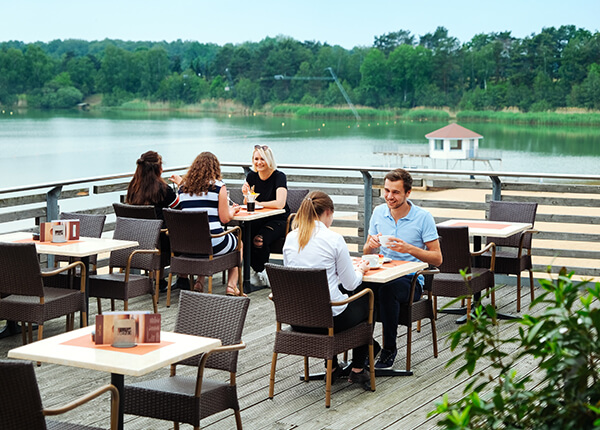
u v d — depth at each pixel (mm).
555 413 1755
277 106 107750
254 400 4277
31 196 6559
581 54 90875
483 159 66250
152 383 3387
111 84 109750
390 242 4855
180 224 6109
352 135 91250
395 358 5012
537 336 1795
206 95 111000
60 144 79625
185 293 3633
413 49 100562
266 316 6086
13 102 105188
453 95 99375
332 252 4137
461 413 1807
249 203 6699
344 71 105188
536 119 93500
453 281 5348
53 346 3070
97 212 7227
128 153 73062
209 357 3504
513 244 6402
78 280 5465
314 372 4738
